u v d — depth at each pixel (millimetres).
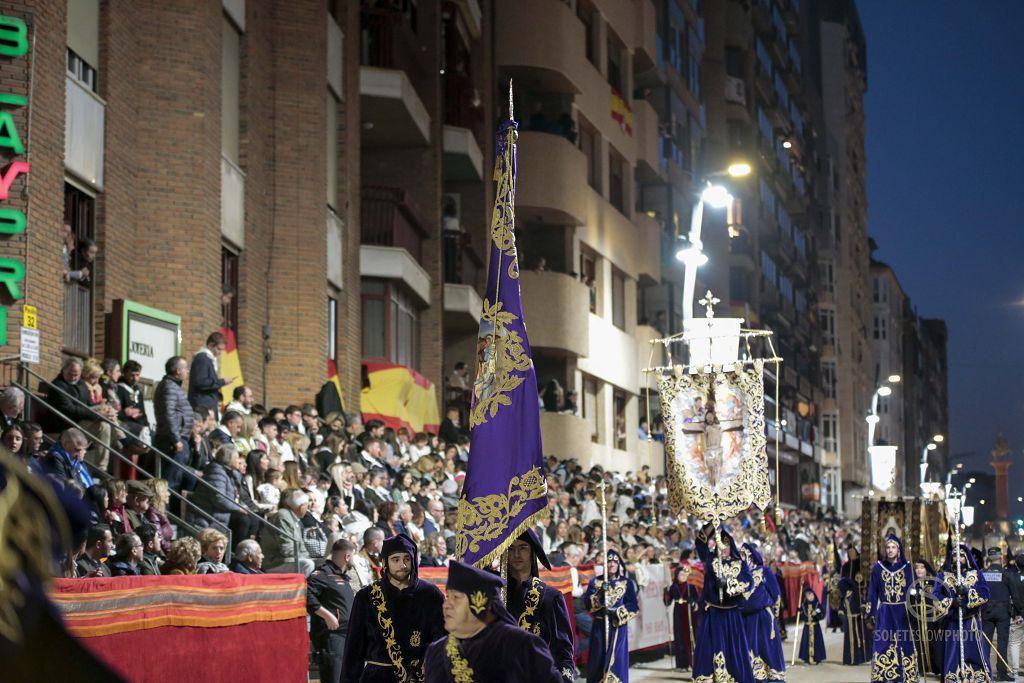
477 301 39969
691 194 62906
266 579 12906
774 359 18938
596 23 48719
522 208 42344
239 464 16266
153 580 10953
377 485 20219
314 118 27781
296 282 27297
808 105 97500
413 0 37250
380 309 33156
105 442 16016
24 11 17516
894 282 147125
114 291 20828
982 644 20844
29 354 16875
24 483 1945
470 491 8891
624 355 50719
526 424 8984
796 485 92750
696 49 65875
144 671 10727
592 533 25672
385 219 33062
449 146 37875
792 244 89000
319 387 27391
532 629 9086
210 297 22922
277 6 27734
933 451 194750
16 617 1895
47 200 17828
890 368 138375
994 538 26172
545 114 44906
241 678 12250
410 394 32406
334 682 13914
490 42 41875
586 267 47688
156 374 20516
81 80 20156
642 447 52469
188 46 22625
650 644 24500
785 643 32438
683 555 26516
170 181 22344
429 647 7469
